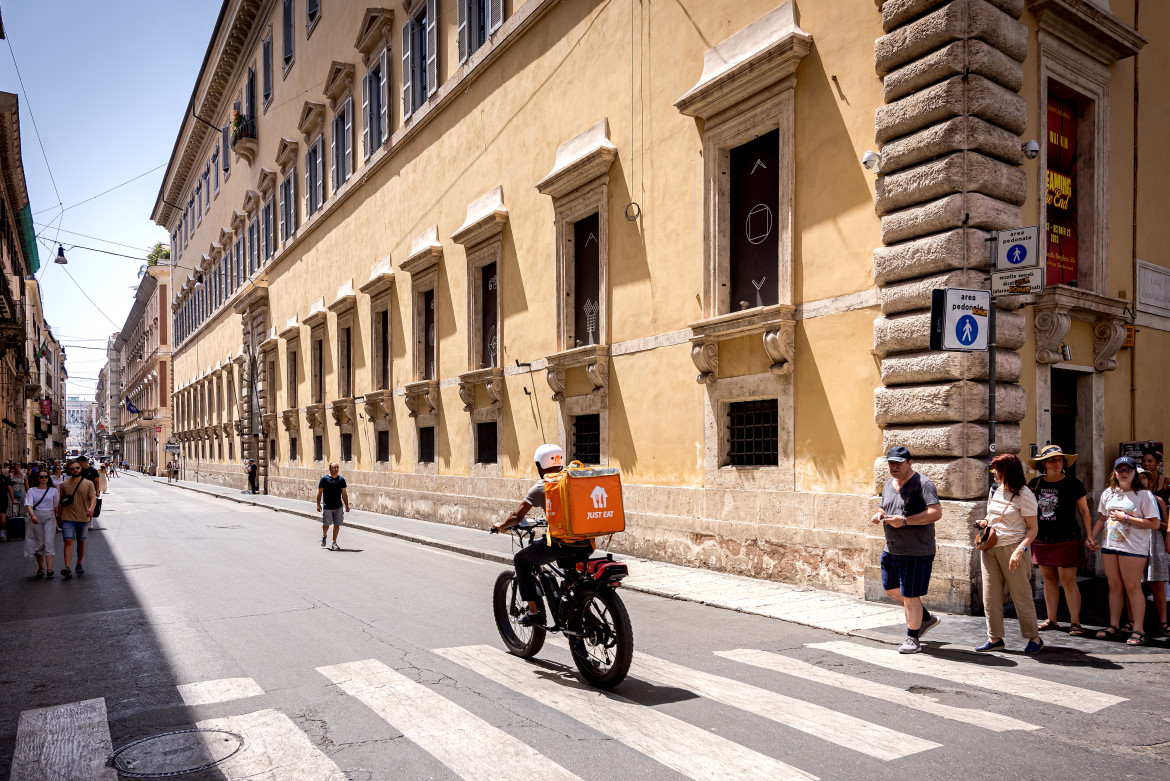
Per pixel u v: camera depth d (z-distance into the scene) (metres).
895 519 6.36
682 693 5.32
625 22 12.98
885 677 5.66
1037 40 9.04
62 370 102.69
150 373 79.00
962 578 7.65
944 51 8.09
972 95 8.02
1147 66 11.11
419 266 20.31
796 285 9.77
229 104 43.03
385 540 16.33
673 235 11.82
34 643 7.28
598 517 5.79
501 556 12.72
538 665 6.16
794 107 9.80
